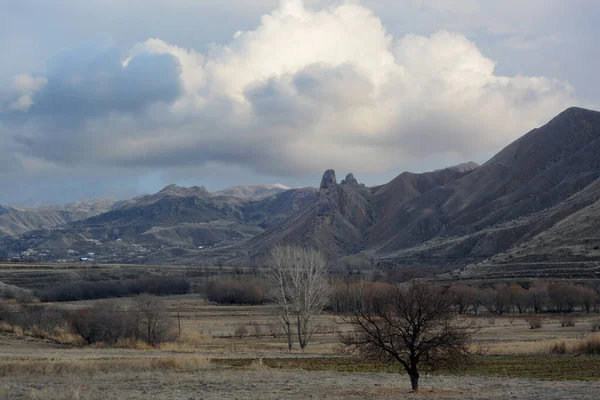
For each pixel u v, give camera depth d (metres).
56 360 53.59
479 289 160.38
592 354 65.69
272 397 35.03
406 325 37.19
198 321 127.56
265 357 64.88
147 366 50.56
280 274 86.06
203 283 196.50
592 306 151.00
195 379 43.62
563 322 114.56
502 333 101.06
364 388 39.56
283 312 89.44
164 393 36.94
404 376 48.38
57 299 174.25
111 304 95.44
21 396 34.75
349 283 145.50
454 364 36.69
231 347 79.62
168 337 88.94
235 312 145.88
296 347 82.12
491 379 46.78
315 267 102.25
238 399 34.22
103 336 85.69
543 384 42.91
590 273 177.88
